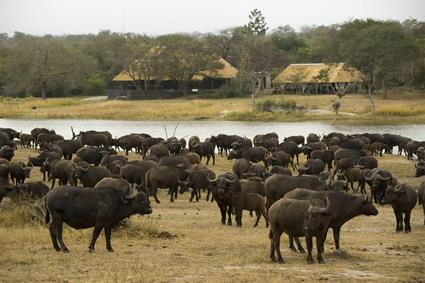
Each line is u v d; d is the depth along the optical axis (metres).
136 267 27.28
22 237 33.12
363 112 154.75
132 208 30.50
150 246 32.59
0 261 27.97
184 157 59.06
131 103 181.38
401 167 72.81
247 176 52.47
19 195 41.81
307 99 177.38
